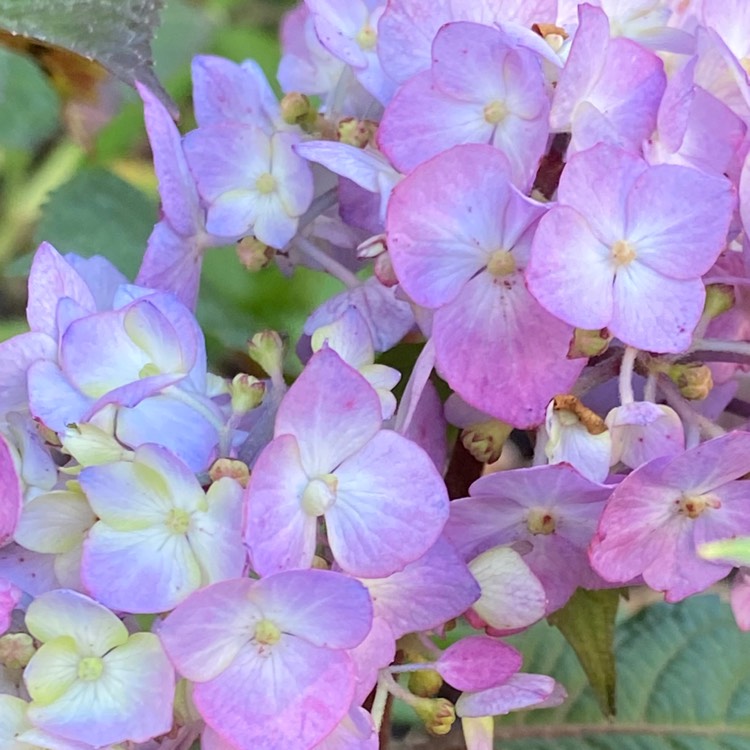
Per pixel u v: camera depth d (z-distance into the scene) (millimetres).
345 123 444
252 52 669
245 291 564
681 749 552
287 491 402
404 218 412
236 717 396
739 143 426
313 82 512
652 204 413
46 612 400
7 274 566
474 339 417
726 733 554
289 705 397
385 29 438
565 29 446
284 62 516
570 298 407
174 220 453
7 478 405
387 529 407
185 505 403
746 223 421
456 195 413
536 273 404
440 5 437
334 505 408
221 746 402
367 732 406
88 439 407
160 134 449
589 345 412
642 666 562
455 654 419
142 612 399
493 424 434
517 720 561
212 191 458
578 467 416
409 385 421
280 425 401
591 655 449
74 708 398
